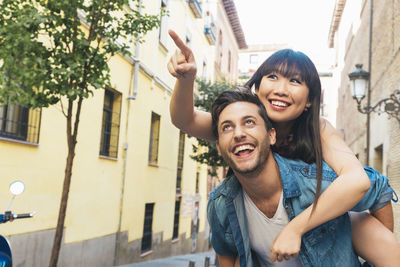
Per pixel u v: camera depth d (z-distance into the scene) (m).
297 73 1.97
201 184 20.98
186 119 2.07
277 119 1.97
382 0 10.39
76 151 8.50
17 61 4.25
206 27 20.89
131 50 11.15
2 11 4.36
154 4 12.95
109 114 10.66
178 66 1.81
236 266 2.40
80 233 8.75
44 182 7.40
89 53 4.81
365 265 2.14
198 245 20.39
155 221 13.73
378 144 10.47
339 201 1.71
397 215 8.23
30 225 7.01
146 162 12.73
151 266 11.05
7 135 6.53
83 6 4.86
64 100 7.95
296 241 1.71
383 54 10.10
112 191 10.38
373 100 11.38
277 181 1.94
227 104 1.89
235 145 1.83
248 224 2.10
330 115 34.53
